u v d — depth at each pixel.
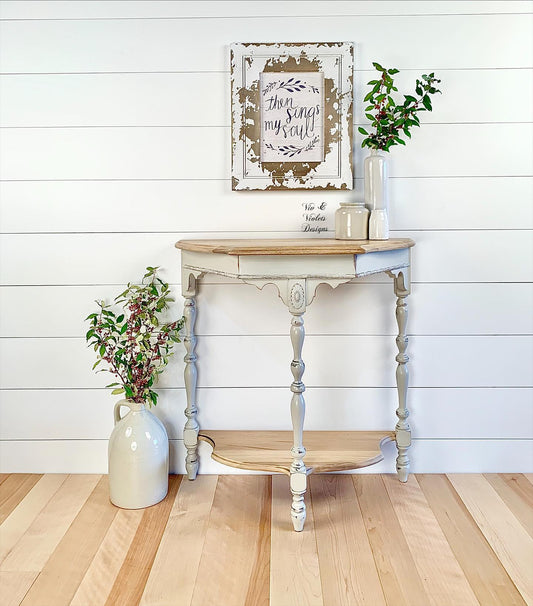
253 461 2.31
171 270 2.62
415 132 2.55
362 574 1.97
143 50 2.53
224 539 2.17
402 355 2.55
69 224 2.61
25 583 1.93
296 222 2.59
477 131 2.55
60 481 2.63
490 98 2.53
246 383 2.66
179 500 2.46
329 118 2.52
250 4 2.51
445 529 2.23
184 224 2.60
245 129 2.53
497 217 2.58
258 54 2.50
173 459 2.70
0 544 2.14
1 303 2.64
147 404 2.67
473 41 2.51
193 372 2.59
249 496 2.49
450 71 2.53
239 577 1.96
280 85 2.51
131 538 2.18
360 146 2.56
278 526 2.26
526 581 1.94
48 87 2.55
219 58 2.53
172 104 2.55
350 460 2.32
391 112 2.43
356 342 2.64
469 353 2.64
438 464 2.68
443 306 2.63
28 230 2.61
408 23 2.51
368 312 2.63
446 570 1.99
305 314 2.63
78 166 2.58
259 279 2.13
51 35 2.53
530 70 2.52
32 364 2.66
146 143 2.57
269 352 2.65
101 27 2.53
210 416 2.67
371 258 2.20
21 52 2.54
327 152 2.54
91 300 2.64
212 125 2.56
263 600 1.85
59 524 2.27
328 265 2.11
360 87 2.54
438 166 2.56
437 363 2.65
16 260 2.62
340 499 2.46
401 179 2.57
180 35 2.53
